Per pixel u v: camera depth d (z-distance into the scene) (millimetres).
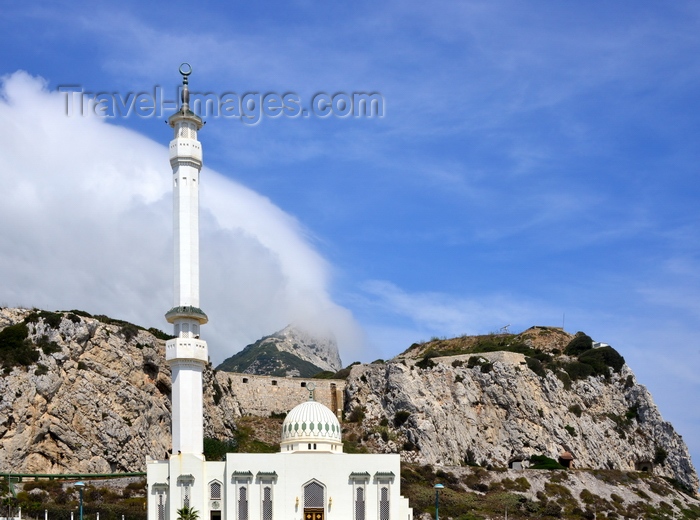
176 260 148125
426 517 184125
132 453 185750
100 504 155875
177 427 143500
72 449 178500
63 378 183000
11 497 152000
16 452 171000
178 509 139500
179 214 149375
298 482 142000
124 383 190875
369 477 143500
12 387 174500
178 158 150875
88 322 192000
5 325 189750
